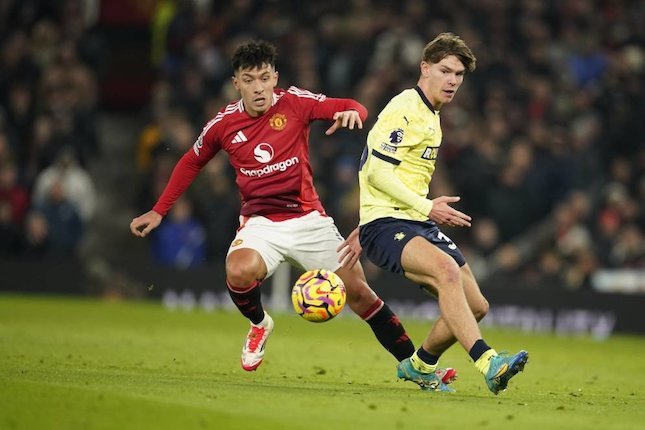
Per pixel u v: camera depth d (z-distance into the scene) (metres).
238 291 27.80
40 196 63.31
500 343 49.03
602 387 30.36
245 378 28.06
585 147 67.38
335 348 40.56
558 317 60.16
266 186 28.25
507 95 69.81
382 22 71.06
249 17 74.06
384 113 26.16
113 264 64.88
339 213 62.47
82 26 72.94
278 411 20.88
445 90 26.05
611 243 62.50
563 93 70.50
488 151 65.19
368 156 26.36
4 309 53.03
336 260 28.55
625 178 66.88
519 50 73.06
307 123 28.20
